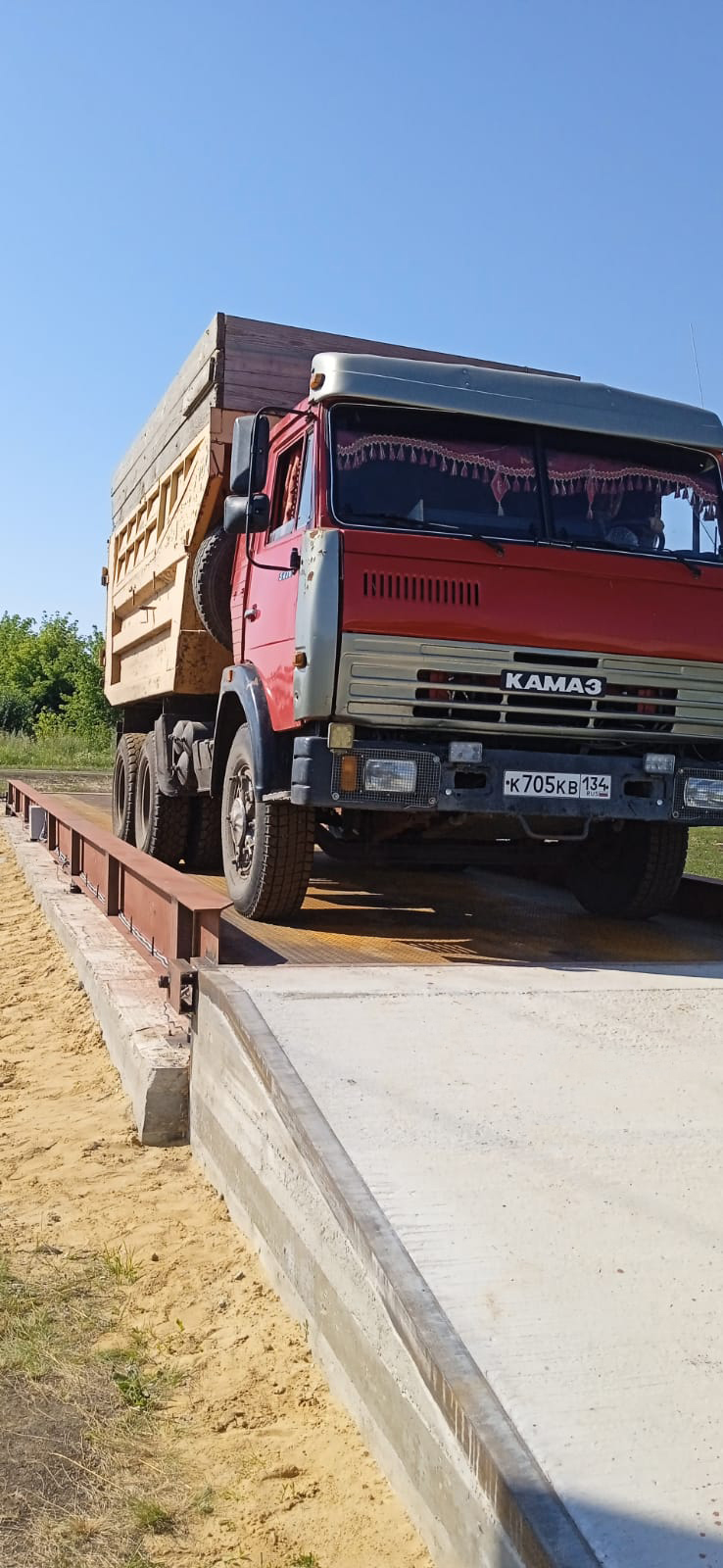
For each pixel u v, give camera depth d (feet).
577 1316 9.11
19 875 41.78
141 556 35.17
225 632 26.71
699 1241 10.23
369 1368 9.91
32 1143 16.93
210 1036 16.06
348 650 19.25
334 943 21.02
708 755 22.21
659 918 26.07
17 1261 13.33
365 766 19.63
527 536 20.84
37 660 187.21
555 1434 7.87
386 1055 13.96
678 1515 7.23
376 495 20.34
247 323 26.94
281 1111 12.60
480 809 20.16
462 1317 9.04
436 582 19.69
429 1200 10.68
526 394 21.39
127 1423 10.46
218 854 33.24
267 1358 11.40
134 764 36.45
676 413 22.31
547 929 23.88
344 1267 10.59
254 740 22.06
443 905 27.55
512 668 19.98
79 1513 9.26
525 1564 7.13
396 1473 9.28
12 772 90.99
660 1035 15.40
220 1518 9.24
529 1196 10.85
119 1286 12.91
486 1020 15.57
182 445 29.91
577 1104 12.92
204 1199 15.11
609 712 20.66
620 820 22.86
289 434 22.76
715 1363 8.64
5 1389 10.98
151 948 21.36
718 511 22.26
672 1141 12.12
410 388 20.68
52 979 25.68
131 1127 17.37
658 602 20.89
